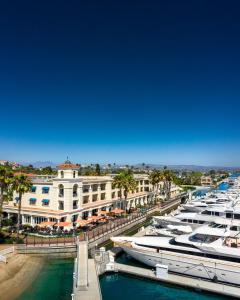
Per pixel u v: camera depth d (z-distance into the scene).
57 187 63.41
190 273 38.84
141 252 41.72
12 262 41.97
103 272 40.53
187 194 129.25
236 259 36.88
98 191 77.75
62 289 35.84
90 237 52.06
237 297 34.38
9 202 68.75
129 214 77.94
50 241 49.62
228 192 109.12
